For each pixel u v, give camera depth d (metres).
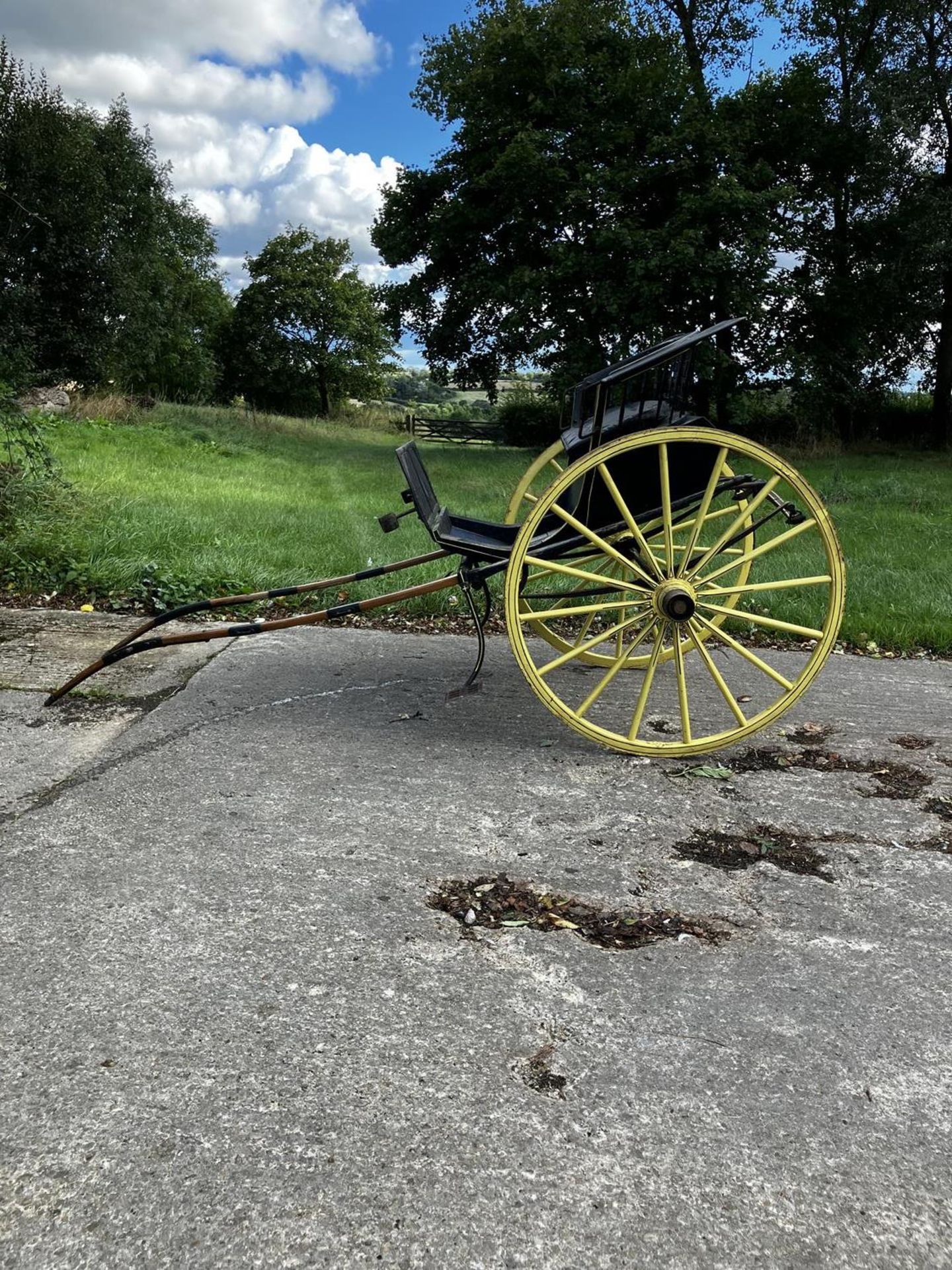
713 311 20.59
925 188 20.89
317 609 5.77
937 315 22.97
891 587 6.32
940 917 2.44
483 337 26.06
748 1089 1.80
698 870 2.67
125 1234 1.45
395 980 2.11
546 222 21.95
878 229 22.39
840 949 2.28
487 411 41.03
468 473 17.69
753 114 21.33
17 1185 1.54
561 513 3.28
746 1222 1.50
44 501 7.14
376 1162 1.60
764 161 21.34
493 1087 1.78
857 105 22.44
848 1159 1.63
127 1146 1.62
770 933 2.35
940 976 2.18
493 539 3.97
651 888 2.56
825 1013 2.03
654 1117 1.72
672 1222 1.50
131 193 26.62
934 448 23.31
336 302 54.88
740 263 19.38
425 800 3.08
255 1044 1.88
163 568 6.21
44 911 2.35
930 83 19.94
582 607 3.38
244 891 2.47
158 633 5.14
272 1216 1.49
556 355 22.19
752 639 5.34
